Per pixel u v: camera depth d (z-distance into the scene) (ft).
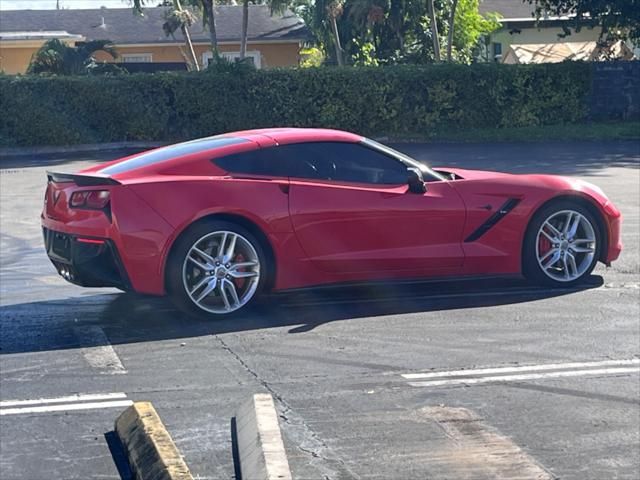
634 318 25.04
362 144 26.86
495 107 103.50
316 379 20.43
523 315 25.44
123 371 21.16
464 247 27.09
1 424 18.10
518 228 27.53
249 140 26.14
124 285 24.54
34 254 37.63
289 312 26.22
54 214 25.79
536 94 104.01
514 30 143.74
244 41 128.16
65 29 143.13
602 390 19.58
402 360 21.67
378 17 130.11
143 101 98.12
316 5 134.92
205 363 21.68
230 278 25.32
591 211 28.53
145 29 143.84
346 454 16.47
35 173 73.87
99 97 96.53
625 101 105.91
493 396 19.27
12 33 132.26
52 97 95.20
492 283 29.35
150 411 17.22
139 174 24.99
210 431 17.61
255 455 15.71
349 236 26.08
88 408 18.90
